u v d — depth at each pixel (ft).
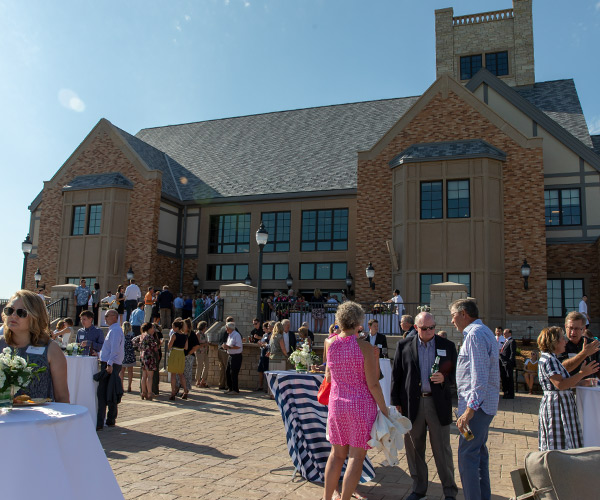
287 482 19.07
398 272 65.10
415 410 17.48
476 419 15.24
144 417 32.19
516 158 64.13
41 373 13.02
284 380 21.22
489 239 61.77
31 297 13.42
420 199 65.00
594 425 17.67
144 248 77.46
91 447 11.09
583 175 68.90
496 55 94.43
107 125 83.35
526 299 61.41
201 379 48.70
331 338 16.72
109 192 78.59
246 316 54.80
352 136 88.33
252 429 28.86
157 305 65.87
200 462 21.54
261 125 100.89
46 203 84.48
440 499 17.52
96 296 67.36
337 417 15.58
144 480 18.88
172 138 106.11
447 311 46.52
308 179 81.30
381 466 22.22
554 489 11.82
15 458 9.53
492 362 15.49
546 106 81.41
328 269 77.20
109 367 28.84
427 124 68.23
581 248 67.72
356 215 76.28
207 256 84.28
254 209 82.74
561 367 17.65
